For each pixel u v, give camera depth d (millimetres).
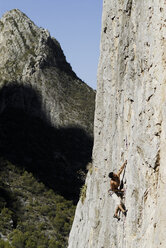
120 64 14812
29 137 116438
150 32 10812
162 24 9891
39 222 82375
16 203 86250
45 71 141625
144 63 11320
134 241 11352
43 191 95938
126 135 13664
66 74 150125
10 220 77938
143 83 11375
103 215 17547
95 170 21328
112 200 15812
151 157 10164
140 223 11164
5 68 139750
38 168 106438
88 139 125750
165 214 8844
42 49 146625
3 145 107500
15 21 157750
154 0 10562
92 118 133875
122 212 12977
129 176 12320
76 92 143375
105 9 18656
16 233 74188
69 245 29672
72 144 121438
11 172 97438
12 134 113625
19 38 150375
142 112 11250
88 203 24734
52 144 118438
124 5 14430
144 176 10820
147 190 10680
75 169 113125
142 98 11328
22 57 143750
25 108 129250
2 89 131125
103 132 19000
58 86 139750
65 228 82500
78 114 132375
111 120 16953
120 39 14945
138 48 12195
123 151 14039
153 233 9781
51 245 73875
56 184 104250
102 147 19281
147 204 10672
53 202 92625
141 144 11117
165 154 9297
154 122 10133
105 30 18641
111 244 15156
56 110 131375
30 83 135250
